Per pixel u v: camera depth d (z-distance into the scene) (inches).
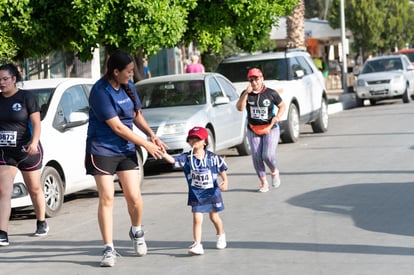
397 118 1279.5
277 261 431.5
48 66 1206.3
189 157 455.8
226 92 916.0
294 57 1090.7
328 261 425.7
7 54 800.3
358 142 973.2
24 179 546.3
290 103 1005.8
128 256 466.3
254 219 550.9
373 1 2541.8
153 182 780.0
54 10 818.8
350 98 1715.1
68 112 663.8
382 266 409.7
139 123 462.9
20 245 523.8
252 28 1002.7
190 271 422.3
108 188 440.1
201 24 968.9
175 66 1737.2
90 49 861.2
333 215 547.5
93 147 440.1
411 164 755.4
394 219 523.8
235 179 747.4
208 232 518.0
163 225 553.6
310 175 733.9
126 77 436.5
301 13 1579.7
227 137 884.6
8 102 518.6
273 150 662.5
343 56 1824.6
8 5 790.5
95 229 565.6
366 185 658.2
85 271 436.8
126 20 810.8
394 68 1691.7
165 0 825.5
